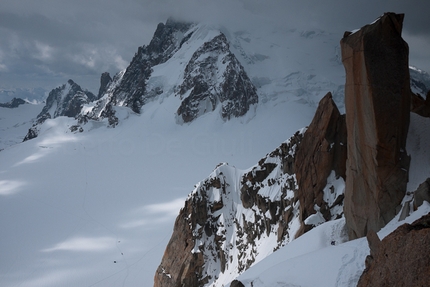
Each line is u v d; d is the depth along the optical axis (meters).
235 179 80.50
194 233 74.06
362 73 32.78
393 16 31.89
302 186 53.47
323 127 51.16
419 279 16.55
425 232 17.41
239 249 71.06
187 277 71.50
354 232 37.38
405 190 33.44
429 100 40.44
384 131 32.47
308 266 28.80
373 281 19.67
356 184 36.56
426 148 34.34
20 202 177.50
